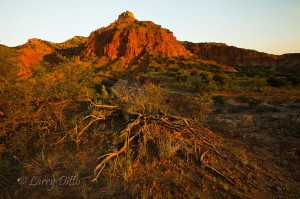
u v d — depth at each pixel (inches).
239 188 162.9
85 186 159.8
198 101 315.6
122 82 1349.7
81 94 251.3
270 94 900.0
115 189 157.1
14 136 202.2
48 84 238.1
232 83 1245.7
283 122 351.3
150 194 152.2
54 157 193.8
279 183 173.6
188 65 2600.9
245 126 327.6
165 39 3373.5
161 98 266.4
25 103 219.5
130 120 225.5
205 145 216.5
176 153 196.2
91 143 208.1
